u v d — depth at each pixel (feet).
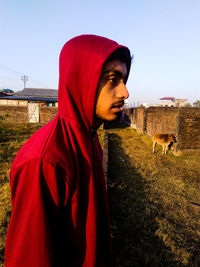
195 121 21.40
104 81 1.58
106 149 19.07
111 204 10.15
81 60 1.56
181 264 6.76
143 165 18.01
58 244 1.44
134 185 12.94
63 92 1.67
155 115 30.86
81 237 1.65
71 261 1.62
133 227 8.45
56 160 1.26
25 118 54.29
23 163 1.24
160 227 8.52
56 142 1.39
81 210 1.60
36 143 1.38
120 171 15.76
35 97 101.55
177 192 12.62
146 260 6.65
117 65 1.57
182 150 21.70
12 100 88.58
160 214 9.63
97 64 1.48
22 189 1.22
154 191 12.37
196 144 21.71
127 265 6.48
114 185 12.75
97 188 1.94
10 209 8.89
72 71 1.57
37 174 1.19
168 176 15.52
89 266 1.70
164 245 7.54
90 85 1.54
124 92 1.61
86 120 1.71
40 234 1.19
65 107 1.65
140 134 39.32
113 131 45.27
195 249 7.56
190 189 13.17
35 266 1.18
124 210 9.52
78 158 1.57
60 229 1.49
